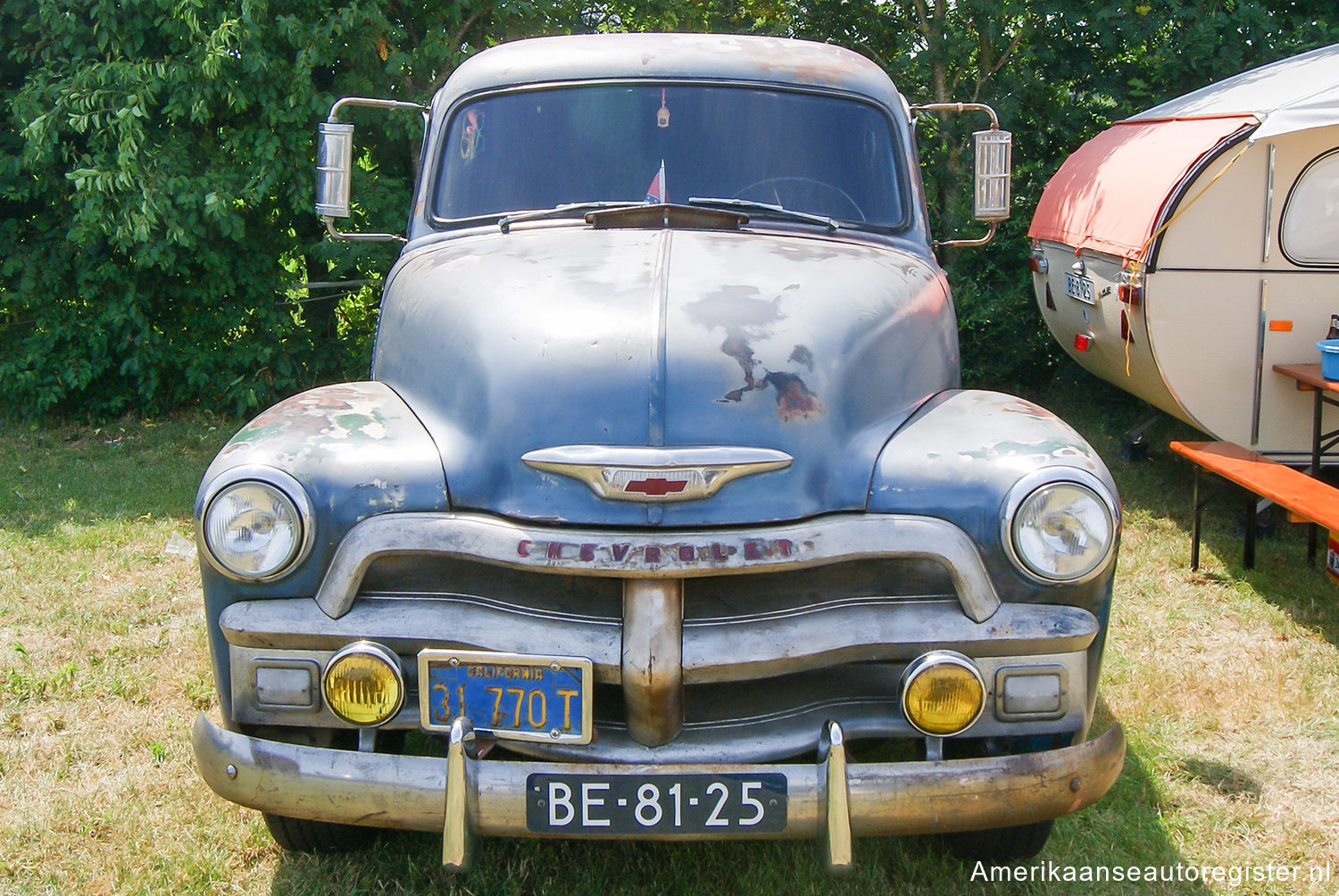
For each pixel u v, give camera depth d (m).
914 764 2.33
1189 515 6.18
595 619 2.40
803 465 2.48
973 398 2.89
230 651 2.49
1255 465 5.01
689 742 2.41
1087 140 9.10
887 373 2.76
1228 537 5.78
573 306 2.68
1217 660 4.29
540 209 3.57
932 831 2.33
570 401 2.49
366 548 2.42
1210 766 3.51
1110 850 3.05
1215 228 5.76
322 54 7.93
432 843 3.08
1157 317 5.86
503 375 2.57
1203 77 8.59
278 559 2.43
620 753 2.38
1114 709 3.87
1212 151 5.62
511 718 2.34
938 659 2.35
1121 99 8.88
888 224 3.65
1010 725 2.48
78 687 3.97
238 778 2.37
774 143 3.66
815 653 2.37
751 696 2.52
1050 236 7.39
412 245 3.67
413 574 2.53
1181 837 3.13
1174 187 5.71
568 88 3.76
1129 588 5.09
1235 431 5.98
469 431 2.57
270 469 2.45
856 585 2.52
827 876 2.91
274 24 7.86
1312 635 4.51
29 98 7.65
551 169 3.64
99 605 4.73
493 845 3.05
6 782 3.35
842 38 9.77
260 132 7.91
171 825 3.13
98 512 5.99
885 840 3.09
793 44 4.04
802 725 2.46
